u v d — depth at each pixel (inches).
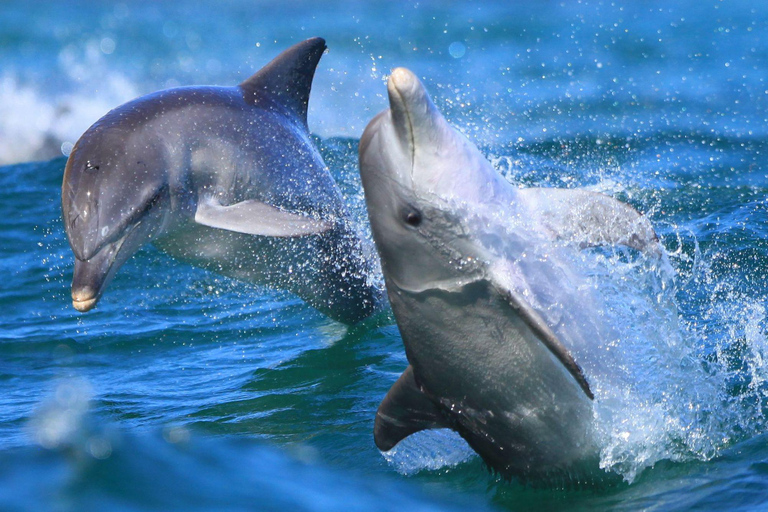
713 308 1116.5
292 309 1369.3
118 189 1042.1
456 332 750.5
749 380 922.7
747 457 779.4
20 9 6279.5
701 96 2618.1
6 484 600.1
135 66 4261.8
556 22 4439.0
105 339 1269.7
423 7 5442.9
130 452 666.8
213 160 1117.7
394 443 844.6
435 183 712.4
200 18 5693.9
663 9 4485.7
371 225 754.8
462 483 804.6
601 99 2650.1
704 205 1566.2
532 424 773.9
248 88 1197.1
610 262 885.8
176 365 1178.6
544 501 765.3
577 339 773.9
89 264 1011.3
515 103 2657.5
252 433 925.8
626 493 756.6
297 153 1196.5
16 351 1223.5
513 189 784.3
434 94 2869.1
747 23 3927.2
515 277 735.7
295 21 5305.1
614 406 799.1
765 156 1939.0
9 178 2021.4
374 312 1304.1
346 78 3186.5
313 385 1076.5
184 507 585.0
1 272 1519.4
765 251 1295.5
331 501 657.0
